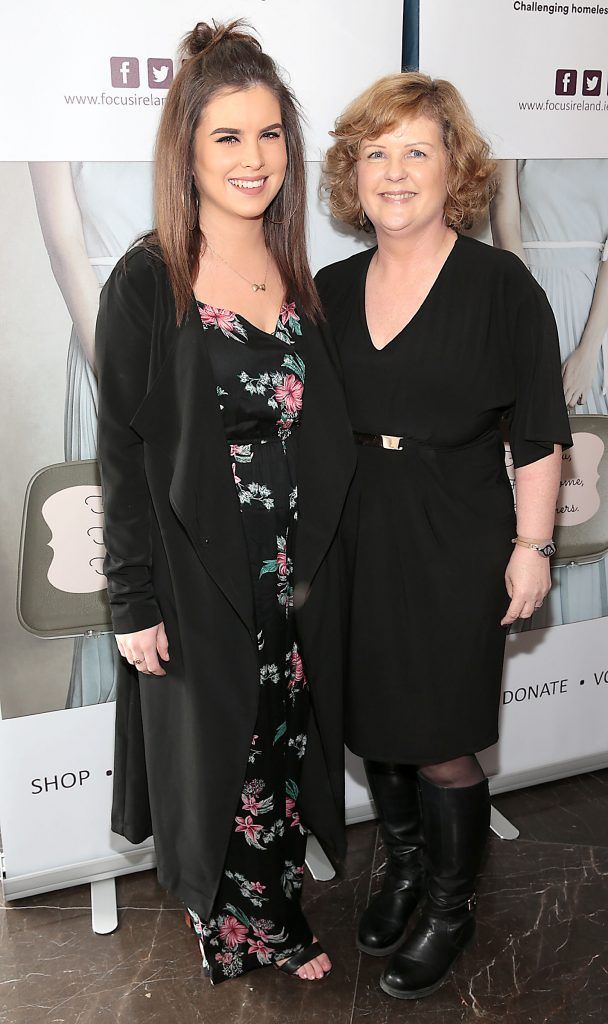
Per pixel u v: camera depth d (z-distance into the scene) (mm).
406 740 1591
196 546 1362
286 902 1694
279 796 1605
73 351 1673
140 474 1422
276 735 1565
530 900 1937
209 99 1286
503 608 1571
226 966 1717
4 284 1602
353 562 1566
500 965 1766
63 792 1916
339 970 1770
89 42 1511
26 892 1961
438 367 1459
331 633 1557
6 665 1801
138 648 1462
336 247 1811
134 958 1812
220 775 1487
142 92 1566
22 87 1504
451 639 1537
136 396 1373
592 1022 1629
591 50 1790
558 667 2213
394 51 1676
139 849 2004
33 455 1706
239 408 1380
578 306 1950
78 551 1779
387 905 1837
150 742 1570
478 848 1688
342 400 1454
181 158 1319
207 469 1356
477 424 1492
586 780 2373
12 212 1569
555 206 1865
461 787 1648
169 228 1335
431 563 1508
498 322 1469
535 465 1506
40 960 1810
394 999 1694
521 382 1486
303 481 1438
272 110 1314
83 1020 1661
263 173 1328
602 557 2166
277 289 1444
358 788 2158
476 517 1514
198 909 1593
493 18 1702
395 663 1566
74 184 1583
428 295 1477
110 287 1363
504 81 1749
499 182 1812
